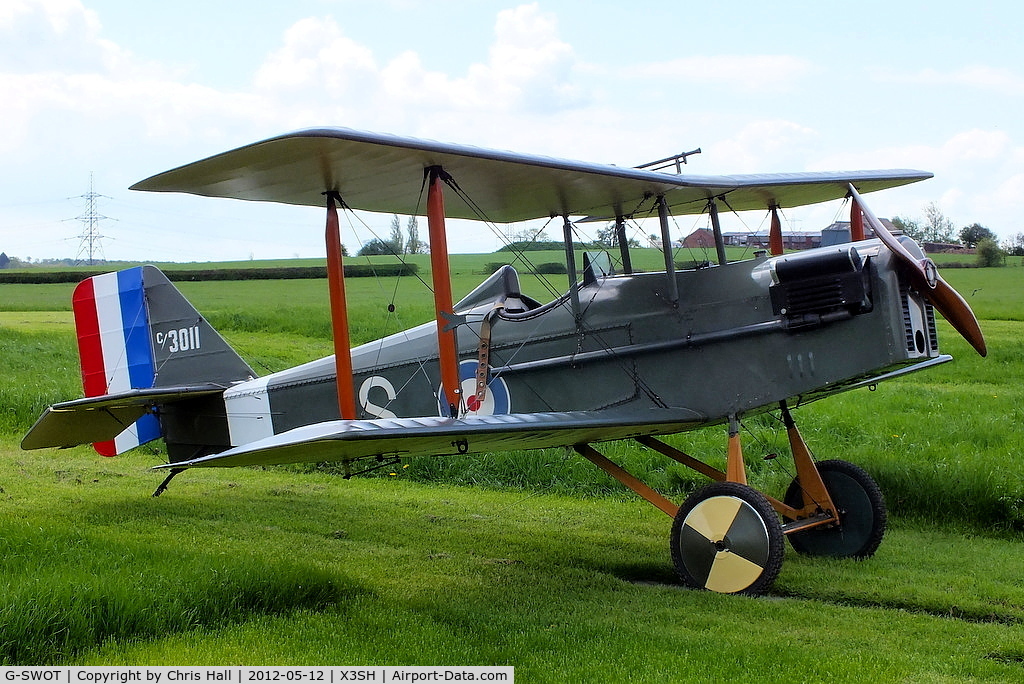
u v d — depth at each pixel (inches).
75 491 318.0
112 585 175.6
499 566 237.1
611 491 341.1
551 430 204.8
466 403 273.4
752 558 210.4
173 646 164.1
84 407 282.5
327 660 159.5
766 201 307.7
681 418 231.3
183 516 285.3
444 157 210.8
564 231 269.9
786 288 225.1
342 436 166.4
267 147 194.2
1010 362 656.4
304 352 714.8
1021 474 291.1
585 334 255.3
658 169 269.6
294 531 273.4
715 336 234.8
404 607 195.2
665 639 174.4
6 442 406.6
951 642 177.2
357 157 207.3
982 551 255.0
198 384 321.4
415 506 315.3
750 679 154.0
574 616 190.5
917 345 218.8
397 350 290.0
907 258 209.8
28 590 166.2
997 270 1537.9
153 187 223.9
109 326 328.2
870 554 248.8
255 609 186.9
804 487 254.8
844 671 157.5
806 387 223.5
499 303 272.4
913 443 359.9
